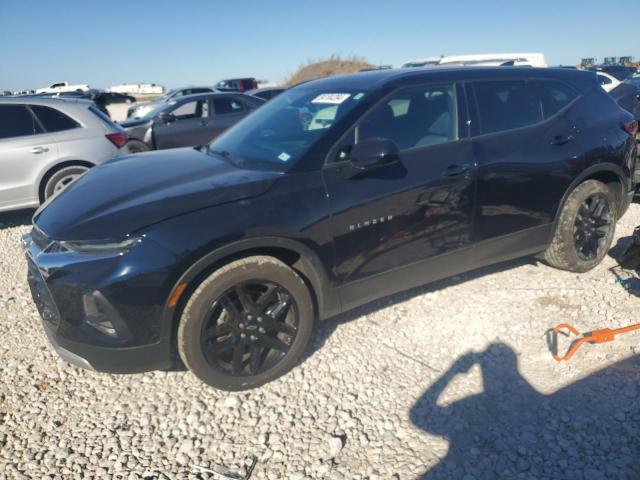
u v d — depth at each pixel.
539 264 4.32
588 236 3.98
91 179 3.17
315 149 2.95
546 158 3.64
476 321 3.47
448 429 2.54
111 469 2.38
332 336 3.37
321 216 2.85
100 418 2.72
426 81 3.37
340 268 3.01
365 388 2.87
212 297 2.63
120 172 3.21
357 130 3.07
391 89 3.25
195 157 3.47
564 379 2.86
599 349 3.09
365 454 2.41
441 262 3.40
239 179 2.83
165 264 2.48
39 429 2.65
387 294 3.29
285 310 2.91
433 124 3.33
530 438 2.45
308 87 3.89
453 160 3.30
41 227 2.75
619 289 3.81
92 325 2.54
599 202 4.00
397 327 3.44
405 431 2.54
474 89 3.51
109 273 2.45
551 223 3.82
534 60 11.32
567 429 2.50
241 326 2.77
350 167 2.97
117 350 2.54
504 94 3.63
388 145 2.81
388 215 3.07
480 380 2.89
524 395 2.76
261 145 3.31
